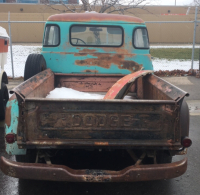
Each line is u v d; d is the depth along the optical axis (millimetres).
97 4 10898
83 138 2527
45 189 3045
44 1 12266
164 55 16047
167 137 2533
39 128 2484
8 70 11969
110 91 3559
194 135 4879
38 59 4340
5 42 5609
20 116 2430
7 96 5723
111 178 2455
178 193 2984
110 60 4910
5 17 22922
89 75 4887
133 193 2975
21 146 2496
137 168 2479
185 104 2809
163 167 2508
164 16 23328
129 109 2494
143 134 2531
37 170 2455
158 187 3109
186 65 13086
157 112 2496
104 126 2514
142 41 4969
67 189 3051
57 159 3670
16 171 2469
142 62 4961
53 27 4836
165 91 3123
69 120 2494
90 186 3117
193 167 3643
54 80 4848
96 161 3639
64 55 4840
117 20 4875
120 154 3840
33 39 23125
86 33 4879
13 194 2936
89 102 2461
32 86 3148
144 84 4488
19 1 28266
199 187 3121
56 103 2459
